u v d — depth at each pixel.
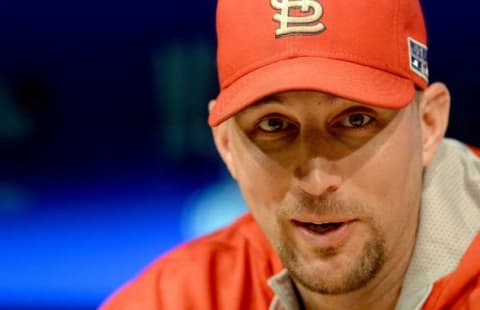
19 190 7.86
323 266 3.15
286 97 3.01
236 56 3.21
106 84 7.67
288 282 3.69
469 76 6.92
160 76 7.62
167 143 7.72
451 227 3.55
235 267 4.13
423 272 3.52
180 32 7.55
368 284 3.42
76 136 7.77
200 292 4.09
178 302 4.09
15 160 7.86
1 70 7.66
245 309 4.03
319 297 3.56
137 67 7.62
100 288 7.81
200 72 7.57
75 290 7.81
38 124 7.75
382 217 3.14
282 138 3.10
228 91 3.21
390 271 3.46
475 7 6.91
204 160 7.73
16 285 7.83
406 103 3.06
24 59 7.65
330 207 3.07
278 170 3.12
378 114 3.05
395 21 3.15
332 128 3.06
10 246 7.86
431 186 3.60
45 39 7.61
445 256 3.52
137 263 7.80
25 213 7.86
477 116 6.88
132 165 7.77
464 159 3.83
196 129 7.67
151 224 7.86
